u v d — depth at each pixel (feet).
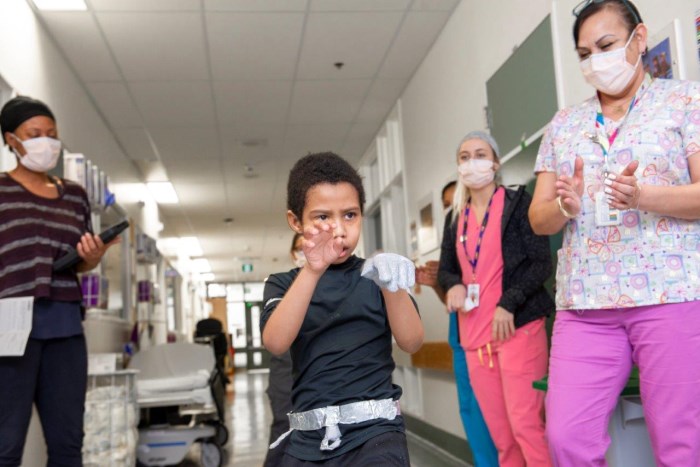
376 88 19.89
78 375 8.77
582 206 6.06
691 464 5.39
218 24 15.20
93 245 8.61
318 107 21.22
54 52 15.62
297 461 4.46
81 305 9.07
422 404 19.06
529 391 8.42
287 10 14.74
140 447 15.87
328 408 4.36
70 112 16.96
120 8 14.21
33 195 8.73
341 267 4.73
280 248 51.67
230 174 28.96
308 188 4.40
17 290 8.26
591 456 5.84
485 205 9.33
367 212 27.84
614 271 5.75
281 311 4.25
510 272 8.73
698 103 5.60
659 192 5.25
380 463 4.13
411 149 19.53
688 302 5.45
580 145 6.24
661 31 7.68
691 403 5.40
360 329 4.54
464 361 9.64
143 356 18.17
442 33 16.15
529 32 11.28
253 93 19.66
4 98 12.44
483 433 9.46
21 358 8.17
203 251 52.21
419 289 18.65
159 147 24.54
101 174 16.17
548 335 10.09
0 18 11.76
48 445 8.57
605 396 5.90
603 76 5.97
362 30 15.97
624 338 5.87
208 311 75.61
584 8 6.19
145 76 17.94
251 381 52.95
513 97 11.94
